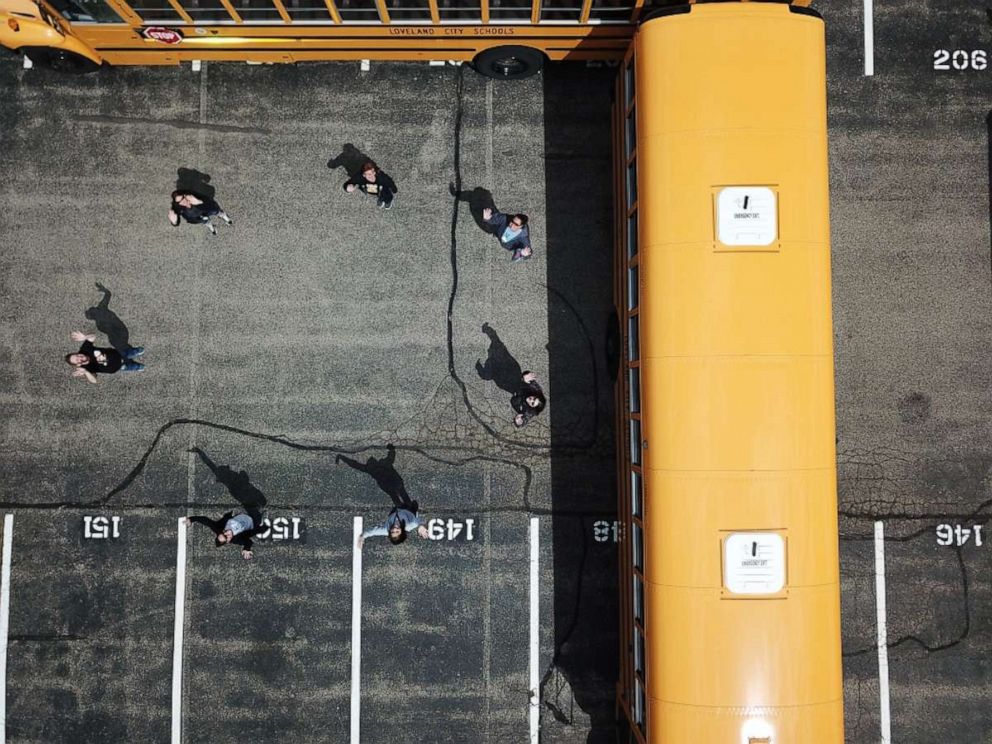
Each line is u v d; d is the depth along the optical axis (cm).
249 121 943
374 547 930
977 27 939
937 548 930
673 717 725
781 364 726
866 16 943
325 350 936
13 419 930
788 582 723
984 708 919
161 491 930
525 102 944
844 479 932
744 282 728
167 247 937
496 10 826
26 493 930
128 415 931
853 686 923
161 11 827
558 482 931
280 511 931
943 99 942
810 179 737
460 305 938
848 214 941
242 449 931
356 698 922
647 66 747
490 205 939
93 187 937
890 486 930
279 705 922
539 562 930
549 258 940
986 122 938
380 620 927
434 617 927
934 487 930
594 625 927
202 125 941
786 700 717
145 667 922
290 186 941
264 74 943
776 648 720
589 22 829
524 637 926
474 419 934
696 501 727
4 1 799
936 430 932
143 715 919
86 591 927
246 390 933
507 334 937
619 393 894
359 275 940
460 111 944
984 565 928
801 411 728
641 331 754
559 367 936
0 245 930
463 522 932
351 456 932
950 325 931
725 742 715
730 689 718
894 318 934
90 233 934
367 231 941
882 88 943
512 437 933
